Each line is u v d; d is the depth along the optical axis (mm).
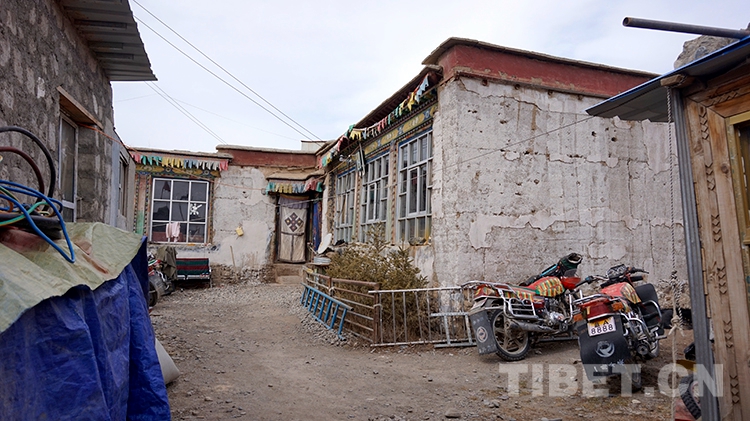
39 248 2096
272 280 15289
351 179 12305
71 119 5504
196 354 5887
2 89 3451
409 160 8945
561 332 6129
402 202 9180
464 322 6887
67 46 4867
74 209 5547
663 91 3486
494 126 7438
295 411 3939
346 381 4855
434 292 7359
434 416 3891
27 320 1690
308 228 15898
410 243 8469
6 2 3488
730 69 2902
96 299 2205
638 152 8398
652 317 5277
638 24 2758
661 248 8344
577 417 3877
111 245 2746
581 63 7938
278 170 15633
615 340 4426
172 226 14539
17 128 2334
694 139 3109
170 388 4449
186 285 13984
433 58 7918
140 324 2834
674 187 8656
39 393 1688
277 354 6043
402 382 4848
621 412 3975
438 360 5812
